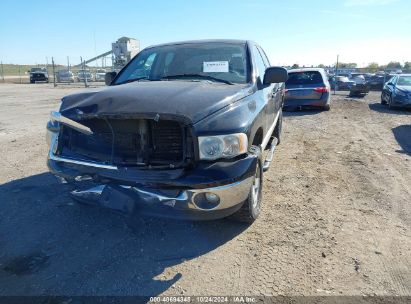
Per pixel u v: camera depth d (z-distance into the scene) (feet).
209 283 9.25
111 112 9.98
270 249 10.82
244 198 10.37
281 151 22.66
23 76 190.90
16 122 32.99
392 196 15.12
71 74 121.49
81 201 10.87
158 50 15.93
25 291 8.87
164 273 9.66
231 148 9.82
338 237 11.57
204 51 15.07
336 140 26.27
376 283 9.27
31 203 13.85
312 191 15.57
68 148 11.36
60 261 10.13
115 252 10.62
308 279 9.41
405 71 106.73
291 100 41.88
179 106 9.86
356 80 87.15
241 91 11.81
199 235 11.62
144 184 9.57
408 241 11.39
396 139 26.81
